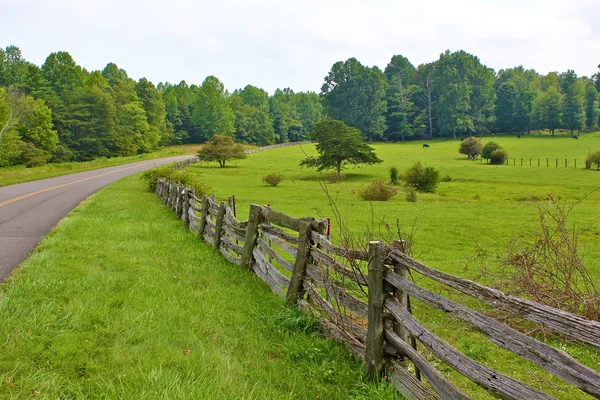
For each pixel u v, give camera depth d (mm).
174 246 10102
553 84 170125
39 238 10727
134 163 67750
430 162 69375
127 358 4234
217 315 5668
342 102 132875
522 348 2707
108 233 11367
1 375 3770
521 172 51438
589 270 10742
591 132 126750
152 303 5883
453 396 3182
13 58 117188
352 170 60125
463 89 126250
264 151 97812
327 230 6008
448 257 12781
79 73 117188
